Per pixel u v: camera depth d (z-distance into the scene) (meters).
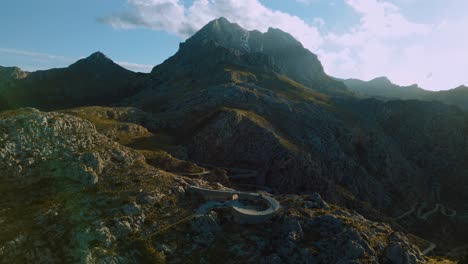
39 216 82.44
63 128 110.00
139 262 80.06
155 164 148.50
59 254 76.88
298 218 96.38
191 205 100.69
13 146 95.62
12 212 81.50
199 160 195.50
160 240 85.62
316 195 112.75
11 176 90.31
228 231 93.88
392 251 84.88
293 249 86.50
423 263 86.75
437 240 199.12
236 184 180.00
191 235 89.00
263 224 96.38
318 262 83.88
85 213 86.75
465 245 191.38
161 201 97.25
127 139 182.88
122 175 104.25
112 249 80.31
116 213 88.62
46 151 99.81
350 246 83.75
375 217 195.75
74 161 99.75
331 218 95.00
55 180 94.12
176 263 82.19
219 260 84.88
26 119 103.50
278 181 197.00
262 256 86.88
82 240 79.56
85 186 95.19
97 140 115.19
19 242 75.69
